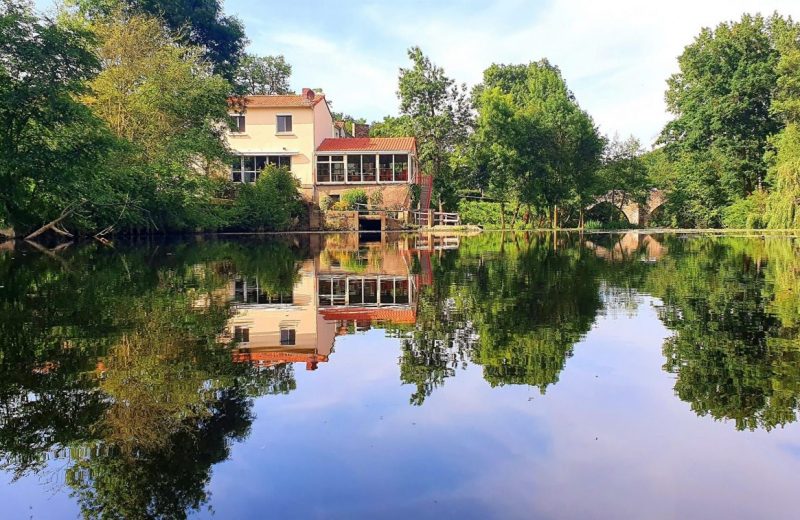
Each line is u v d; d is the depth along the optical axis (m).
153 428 3.43
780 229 30.94
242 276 11.23
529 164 41.28
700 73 41.69
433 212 39.25
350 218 35.50
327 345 5.52
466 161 43.66
